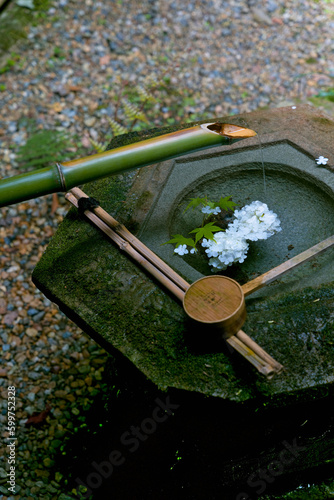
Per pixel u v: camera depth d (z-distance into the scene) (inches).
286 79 97.7
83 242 61.6
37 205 84.0
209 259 62.6
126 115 92.2
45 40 104.5
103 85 97.4
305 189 64.2
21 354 74.5
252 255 62.9
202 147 59.4
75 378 73.2
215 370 55.8
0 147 89.9
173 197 63.5
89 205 62.3
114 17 108.3
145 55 102.3
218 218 64.6
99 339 58.6
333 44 103.7
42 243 81.6
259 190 65.4
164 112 93.1
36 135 91.0
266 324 57.1
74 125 91.9
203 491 64.7
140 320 58.0
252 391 55.1
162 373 56.1
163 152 59.0
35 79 98.7
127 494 67.0
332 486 65.0
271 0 111.7
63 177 58.3
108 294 59.2
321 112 67.6
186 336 57.0
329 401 57.9
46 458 69.4
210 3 111.0
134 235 61.7
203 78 98.3
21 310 76.9
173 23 107.7
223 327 54.9
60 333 75.8
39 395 72.4
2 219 83.0
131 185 64.2
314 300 57.8
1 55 102.3
